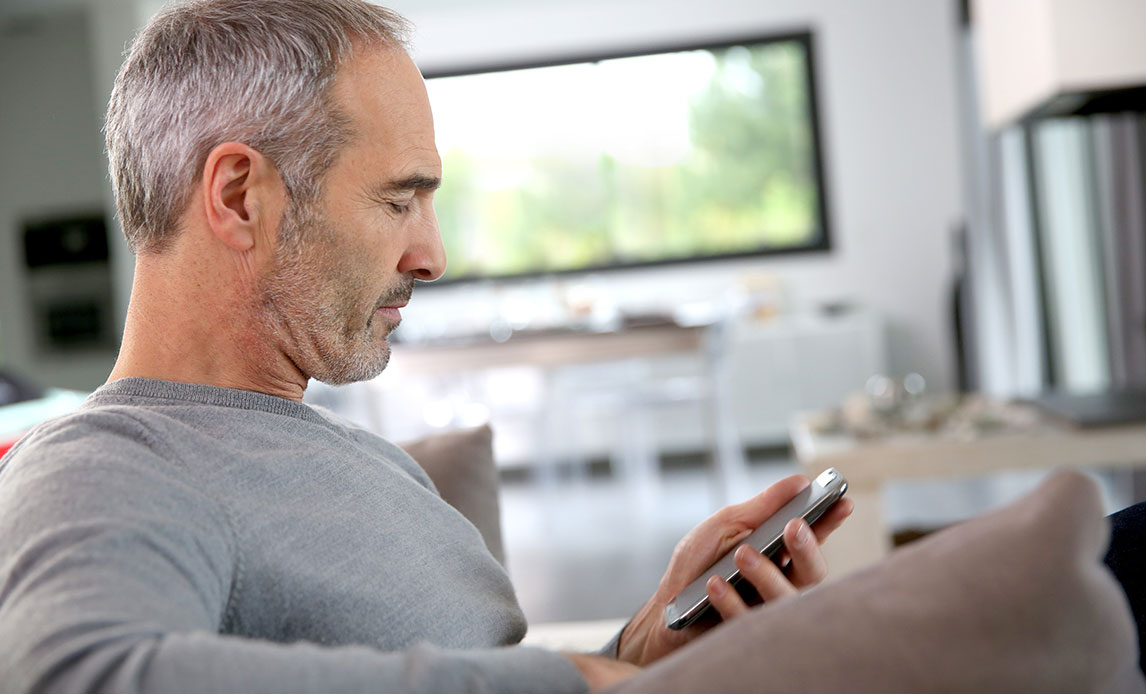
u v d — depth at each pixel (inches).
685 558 36.8
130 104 32.1
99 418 28.4
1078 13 86.4
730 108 271.0
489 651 21.9
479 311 276.4
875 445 96.1
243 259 32.0
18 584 22.0
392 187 32.5
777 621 17.8
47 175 248.8
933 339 264.8
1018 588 16.7
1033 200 190.7
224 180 31.2
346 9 32.6
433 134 33.8
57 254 249.9
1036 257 191.8
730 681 17.0
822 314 252.8
